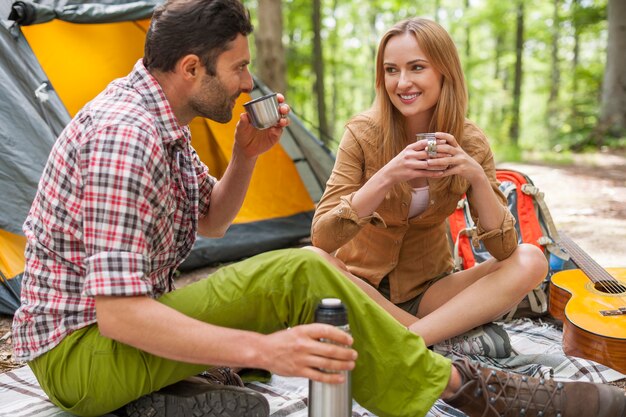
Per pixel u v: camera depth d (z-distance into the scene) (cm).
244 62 172
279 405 211
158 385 170
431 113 238
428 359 164
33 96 356
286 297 163
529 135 2003
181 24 164
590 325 234
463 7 2300
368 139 239
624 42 1277
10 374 242
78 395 173
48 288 172
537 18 2089
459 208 320
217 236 225
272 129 205
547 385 174
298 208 486
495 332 242
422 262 252
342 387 153
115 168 150
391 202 234
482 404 171
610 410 171
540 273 229
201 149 454
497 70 2395
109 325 150
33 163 340
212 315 165
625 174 908
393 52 226
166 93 172
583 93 1764
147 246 157
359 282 233
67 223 164
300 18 1694
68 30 395
